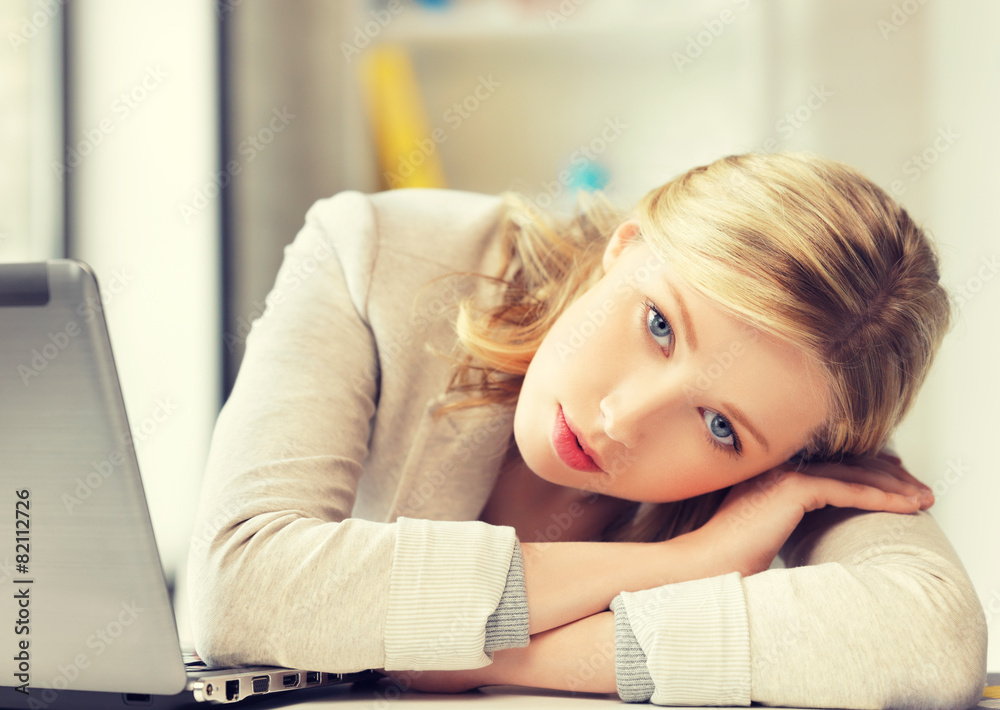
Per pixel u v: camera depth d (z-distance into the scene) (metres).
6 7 1.43
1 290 0.44
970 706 0.60
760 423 0.69
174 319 1.75
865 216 0.72
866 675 0.57
